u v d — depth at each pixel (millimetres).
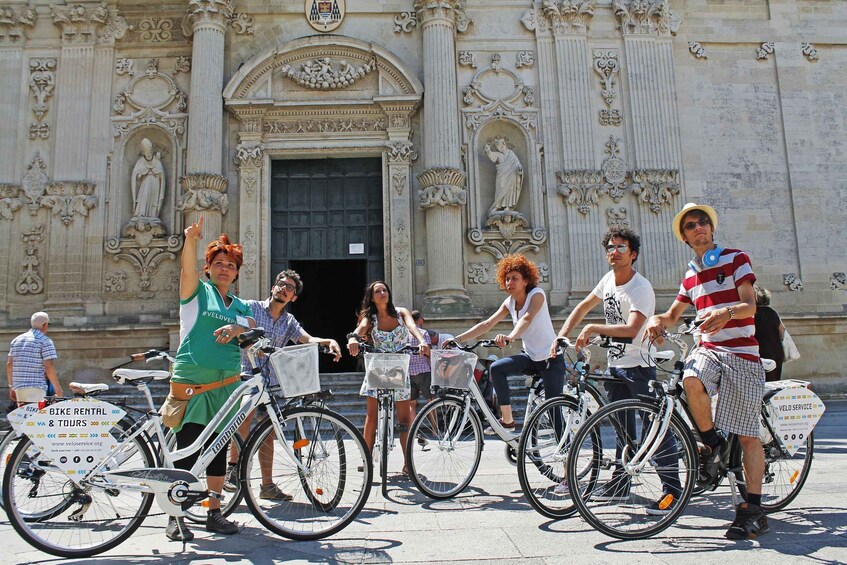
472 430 6348
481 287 16531
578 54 17547
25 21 17062
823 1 18906
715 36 18375
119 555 4430
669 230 16953
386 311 7473
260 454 4875
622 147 17359
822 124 18391
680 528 4871
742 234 17609
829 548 4250
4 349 15586
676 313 5289
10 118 16750
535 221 16828
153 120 16906
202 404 4887
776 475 5379
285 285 6668
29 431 4414
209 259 5414
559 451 5328
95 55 17172
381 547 4504
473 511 5598
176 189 16656
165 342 15781
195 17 16641
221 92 16641
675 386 4906
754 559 4047
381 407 6383
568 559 4109
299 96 17000
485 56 17516
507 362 6270
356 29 17453
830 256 17781
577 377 5523
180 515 4520
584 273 16594
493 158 17078
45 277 16281
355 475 4938
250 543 4680
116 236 16500
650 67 17688
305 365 5027
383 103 16750
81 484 4430
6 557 4434
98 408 4523
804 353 17219
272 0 17422
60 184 16453
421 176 16344
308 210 17266
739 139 18016
